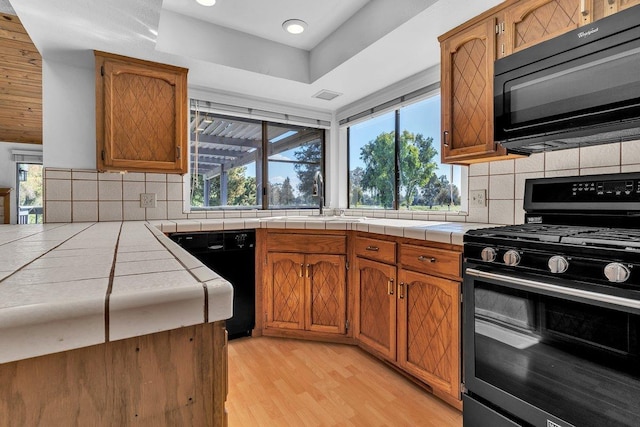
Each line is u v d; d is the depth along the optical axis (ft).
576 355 3.46
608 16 3.83
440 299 5.21
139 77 7.00
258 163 10.05
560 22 4.56
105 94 6.70
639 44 3.59
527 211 5.51
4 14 6.72
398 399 5.35
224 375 1.54
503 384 4.13
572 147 5.24
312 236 7.44
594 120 4.01
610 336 3.19
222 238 7.29
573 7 4.42
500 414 4.12
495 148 5.37
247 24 7.22
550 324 3.67
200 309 1.42
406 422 4.80
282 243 7.60
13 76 9.61
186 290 1.41
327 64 7.77
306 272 7.47
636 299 2.97
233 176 9.64
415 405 5.19
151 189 8.08
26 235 3.90
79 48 6.57
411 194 8.79
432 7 5.35
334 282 7.35
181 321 1.38
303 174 10.86
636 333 3.02
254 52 7.65
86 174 7.41
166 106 7.24
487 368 4.32
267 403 5.23
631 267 3.00
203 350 1.49
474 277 4.42
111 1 5.16
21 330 1.13
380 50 6.77
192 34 6.95
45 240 3.33
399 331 5.98
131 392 1.37
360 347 7.19
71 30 5.93
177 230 6.79
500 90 4.94
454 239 4.86
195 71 7.62
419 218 8.09
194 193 8.96
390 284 6.15
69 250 2.58
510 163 6.18
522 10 4.97
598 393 3.30
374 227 6.40
